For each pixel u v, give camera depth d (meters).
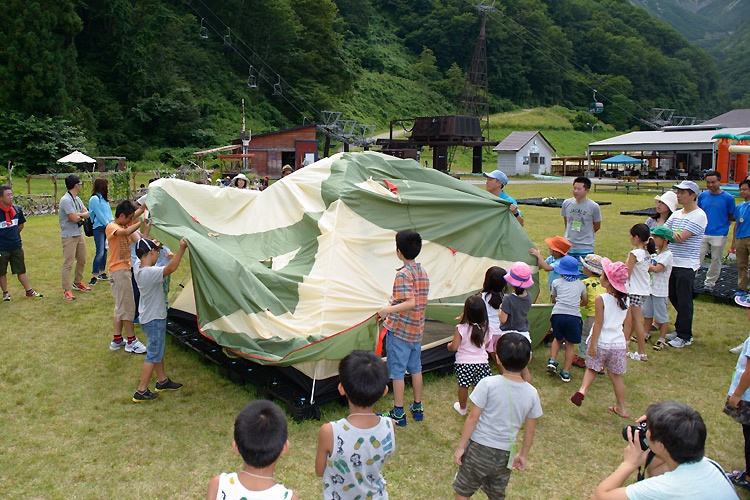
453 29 99.31
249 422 2.60
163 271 5.38
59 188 28.33
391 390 5.82
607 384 6.14
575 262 6.03
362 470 2.99
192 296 7.29
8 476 4.29
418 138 39.22
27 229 15.52
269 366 5.68
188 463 4.50
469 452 3.50
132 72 53.28
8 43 40.59
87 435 4.89
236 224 7.16
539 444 4.92
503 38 99.56
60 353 6.67
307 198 6.97
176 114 53.09
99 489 4.16
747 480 4.27
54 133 39.09
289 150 43.88
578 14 117.38
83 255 9.15
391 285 6.19
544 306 6.71
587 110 103.12
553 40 104.56
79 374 6.13
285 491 2.58
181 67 60.75
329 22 72.31
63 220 8.70
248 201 7.39
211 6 66.94
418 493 4.17
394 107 81.38
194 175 28.03
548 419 5.36
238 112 60.78
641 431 2.74
